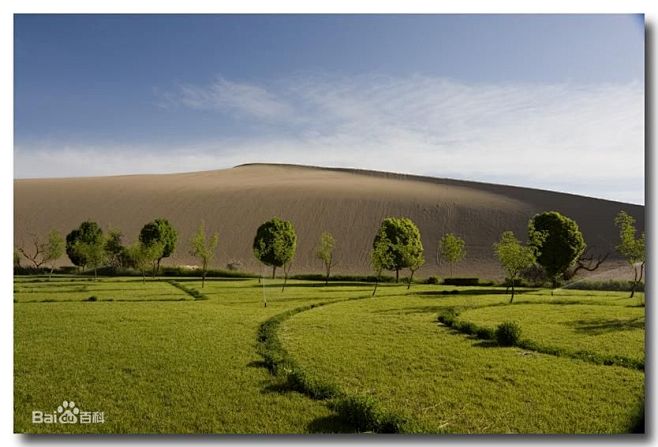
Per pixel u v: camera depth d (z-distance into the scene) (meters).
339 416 12.59
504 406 13.21
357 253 78.56
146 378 15.30
